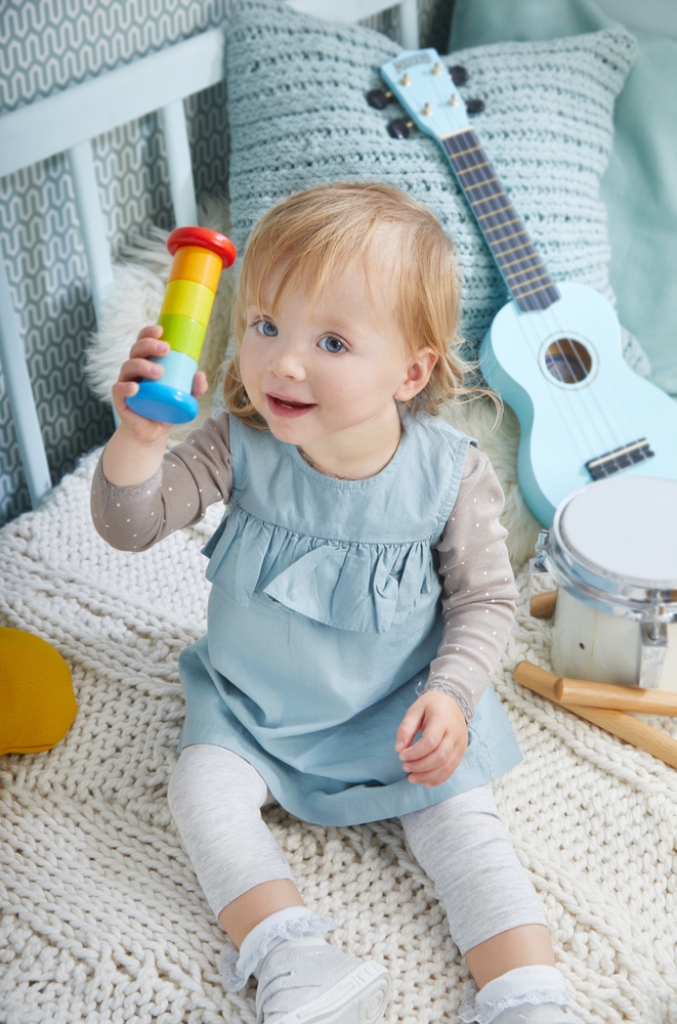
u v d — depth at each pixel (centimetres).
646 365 133
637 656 96
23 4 102
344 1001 70
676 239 137
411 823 85
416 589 83
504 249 121
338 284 70
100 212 112
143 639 104
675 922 84
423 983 78
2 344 108
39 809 89
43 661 94
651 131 137
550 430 116
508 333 119
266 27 118
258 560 83
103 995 76
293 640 84
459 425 118
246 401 83
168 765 92
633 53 137
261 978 73
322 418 72
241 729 89
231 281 120
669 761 94
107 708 98
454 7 152
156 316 117
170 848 86
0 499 122
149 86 111
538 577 107
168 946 79
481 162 122
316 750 89
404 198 77
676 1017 77
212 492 83
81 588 108
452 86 124
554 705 100
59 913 80
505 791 92
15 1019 74
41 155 103
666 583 91
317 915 77
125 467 73
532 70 129
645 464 115
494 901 77
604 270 132
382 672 86
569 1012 72
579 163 129
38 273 116
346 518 81
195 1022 75
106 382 118
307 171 118
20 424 114
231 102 121
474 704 81
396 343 73
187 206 122
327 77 119
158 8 117
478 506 84
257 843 80
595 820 90
